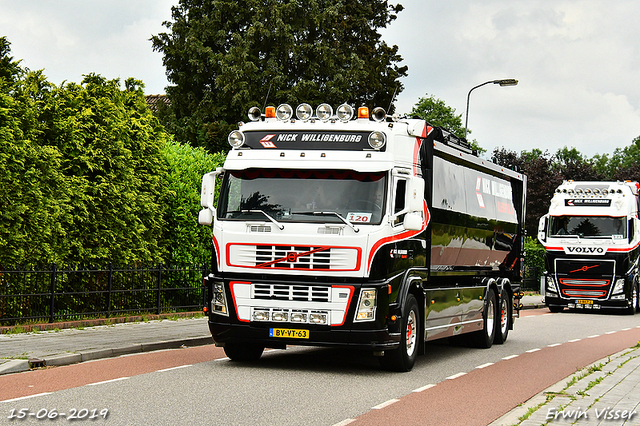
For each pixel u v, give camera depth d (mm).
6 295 14547
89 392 9203
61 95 17203
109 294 17422
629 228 30531
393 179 11547
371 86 43656
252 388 9852
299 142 11781
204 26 40906
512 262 18484
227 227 11664
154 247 19562
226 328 11570
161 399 8875
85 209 16719
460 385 10773
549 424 7785
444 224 13539
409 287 11898
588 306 30578
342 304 11133
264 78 39438
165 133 20047
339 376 11242
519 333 20297
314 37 41281
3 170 14547
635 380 11062
